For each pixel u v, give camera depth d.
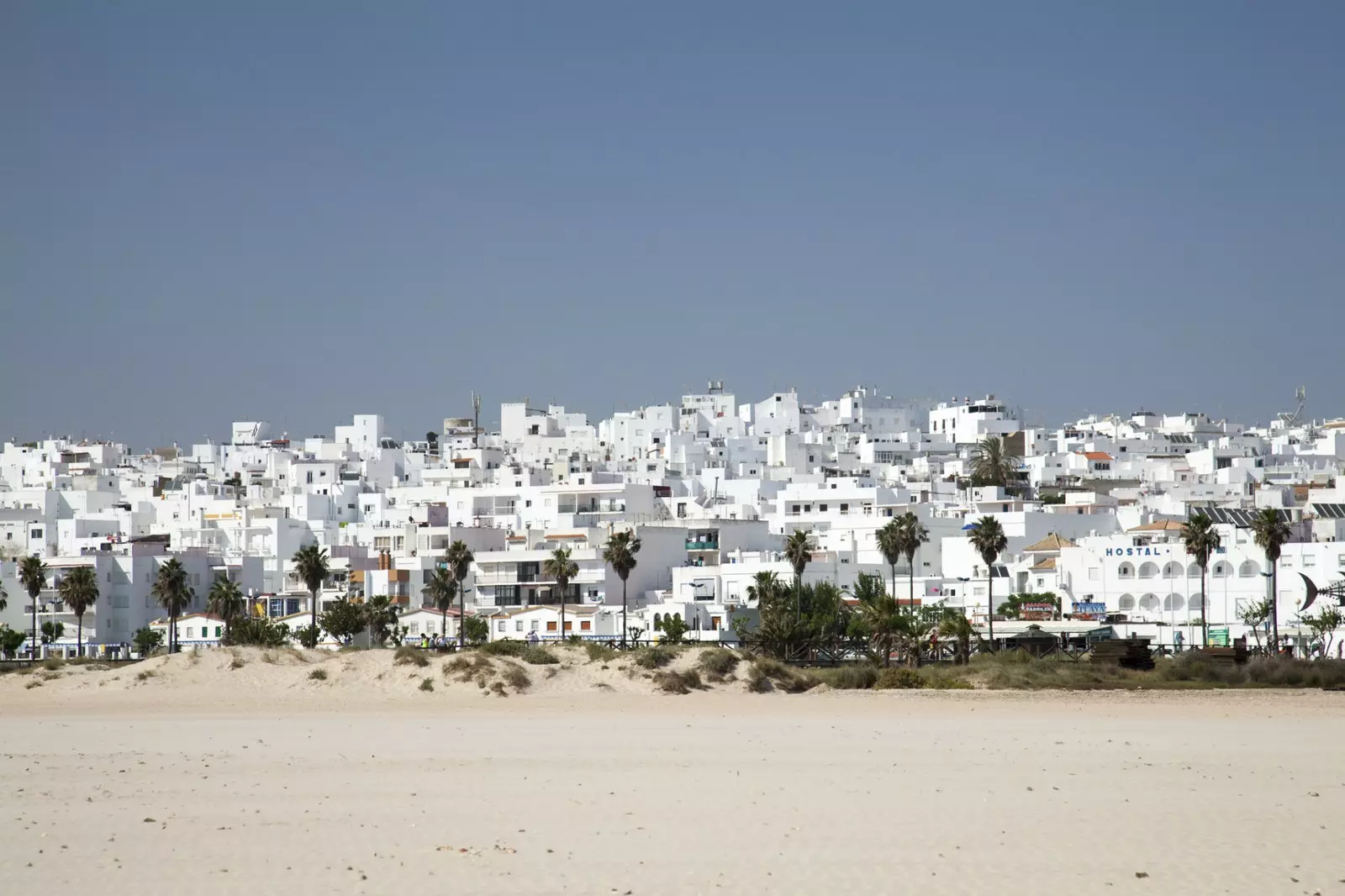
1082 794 57.44
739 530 198.00
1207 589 157.25
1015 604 163.25
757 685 107.38
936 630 137.12
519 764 67.12
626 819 51.78
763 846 46.88
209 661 108.81
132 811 53.69
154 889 41.16
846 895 40.59
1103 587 163.88
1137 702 100.44
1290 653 133.75
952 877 42.66
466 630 172.25
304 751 72.31
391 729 83.31
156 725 86.69
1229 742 75.75
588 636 169.75
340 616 162.88
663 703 99.69
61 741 77.44
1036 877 42.62
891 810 53.47
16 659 172.75
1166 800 56.00
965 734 79.81
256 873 43.09
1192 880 42.09
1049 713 92.69
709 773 63.75
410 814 52.88
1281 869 43.38
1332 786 60.00
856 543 195.00
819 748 73.19
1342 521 172.50
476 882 42.09
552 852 45.91
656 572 187.62
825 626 143.12
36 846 47.03
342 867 43.84
